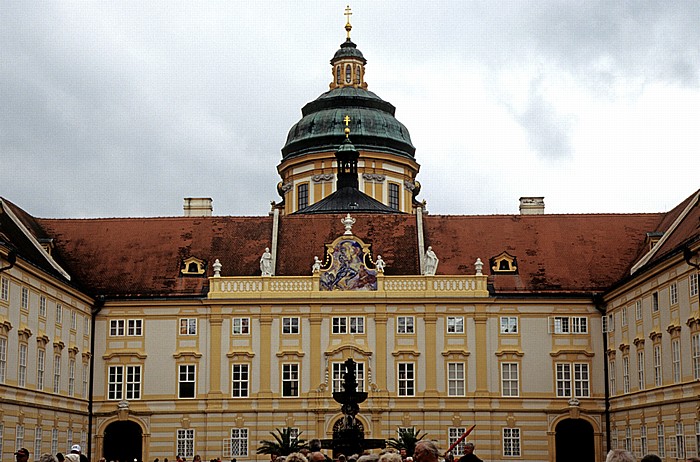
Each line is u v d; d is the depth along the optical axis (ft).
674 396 223.92
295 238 297.94
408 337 279.69
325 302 280.10
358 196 335.88
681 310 220.84
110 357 279.90
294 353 278.05
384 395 275.80
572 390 277.85
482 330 279.28
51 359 247.50
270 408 275.80
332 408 274.77
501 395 277.44
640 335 250.37
